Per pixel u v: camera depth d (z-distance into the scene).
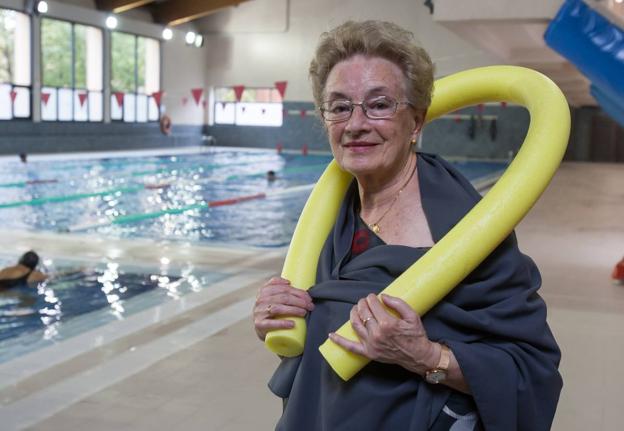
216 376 2.88
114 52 17.36
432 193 1.11
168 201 9.38
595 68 6.04
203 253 5.73
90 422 2.41
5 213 7.91
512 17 6.71
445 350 0.99
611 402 2.69
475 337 1.02
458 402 1.03
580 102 17.70
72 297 4.28
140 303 4.13
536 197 1.03
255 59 20.16
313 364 1.11
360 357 1.00
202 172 13.35
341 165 1.11
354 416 1.04
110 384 2.78
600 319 3.86
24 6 14.53
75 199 9.27
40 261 5.26
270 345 1.14
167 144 19.12
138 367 2.98
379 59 1.06
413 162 1.15
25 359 3.10
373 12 18.50
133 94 18.12
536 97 1.13
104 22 16.67
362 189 1.17
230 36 20.30
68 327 3.65
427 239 1.08
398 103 1.06
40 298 4.25
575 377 2.95
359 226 1.16
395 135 1.07
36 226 7.08
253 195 10.11
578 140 18.94
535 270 1.10
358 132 1.06
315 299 1.14
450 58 17.78
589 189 11.09
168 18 18.52
